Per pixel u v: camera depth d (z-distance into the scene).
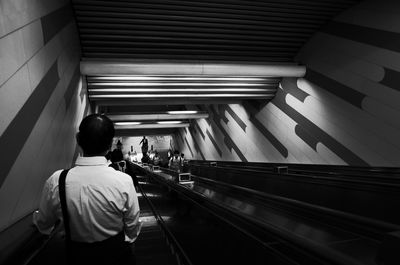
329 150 10.22
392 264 1.56
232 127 17.91
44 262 2.72
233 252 3.57
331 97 10.02
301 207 4.70
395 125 7.77
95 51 9.89
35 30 4.61
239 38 10.28
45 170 5.00
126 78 11.22
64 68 6.84
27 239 2.24
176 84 12.09
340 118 9.67
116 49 9.89
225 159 19.67
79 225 1.40
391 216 4.64
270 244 2.69
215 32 9.80
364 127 8.75
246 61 11.40
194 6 8.39
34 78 4.48
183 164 15.37
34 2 4.58
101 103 14.88
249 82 12.57
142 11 8.36
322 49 10.27
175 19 8.93
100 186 1.41
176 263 3.65
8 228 3.02
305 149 11.55
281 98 12.92
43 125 4.93
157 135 32.69
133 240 1.58
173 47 10.25
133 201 1.47
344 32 9.31
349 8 9.10
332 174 8.62
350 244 3.43
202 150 24.56
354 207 5.32
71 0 7.55
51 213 1.46
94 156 1.50
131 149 33.28
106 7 8.03
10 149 3.41
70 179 1.41
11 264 1.97
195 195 5.37
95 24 8.66
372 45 8.35
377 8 8.18
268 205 5.68
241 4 8.55
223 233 3.92
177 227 5.42
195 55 10.80
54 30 5.90
